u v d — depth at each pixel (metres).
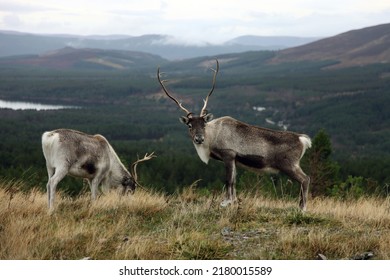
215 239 8.84
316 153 28.42
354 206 11.75
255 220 10.20
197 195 13.08
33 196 11.93
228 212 10.45
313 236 8.56
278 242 8.65
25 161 66.75
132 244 8.35
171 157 70.69
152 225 10.00
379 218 10.23
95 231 8.97
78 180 31.12
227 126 12.63
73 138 12.28
